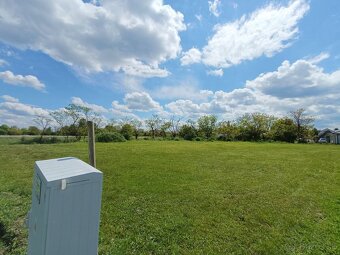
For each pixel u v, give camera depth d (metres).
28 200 5.71
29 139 28.94
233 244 3.96
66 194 2.05
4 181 7.63
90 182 2.16
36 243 2.34
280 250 3.79
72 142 28.02
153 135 51.47
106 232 4.21
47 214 1.98
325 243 4.02
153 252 3.68
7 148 17.98
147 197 6.23
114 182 7.66
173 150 18.67
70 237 2.08
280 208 5.64
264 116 51.38
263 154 17.81
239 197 6.40
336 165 12.85
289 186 7.77
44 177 2.10
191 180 8.17
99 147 20.56
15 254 3.42
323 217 5.19
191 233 4.29
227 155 16.25
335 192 7.17
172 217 4.95
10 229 4.14
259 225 4.70
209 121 51.97
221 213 5.26
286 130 48.75
